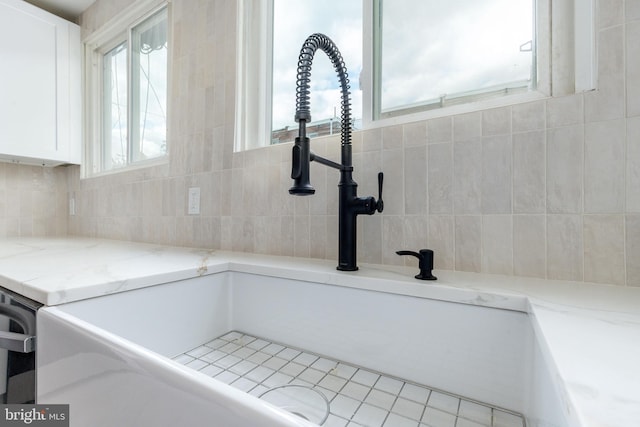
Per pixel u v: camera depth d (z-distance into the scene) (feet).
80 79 6.04
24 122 5.23
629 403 0.75
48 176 6.22
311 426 0.73
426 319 1.95
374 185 2.80
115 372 1.17
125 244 4.59
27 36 5.28
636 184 1.91
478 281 2.08
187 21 4.37
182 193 4.31
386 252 2.74
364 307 2.18
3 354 1.91
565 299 1.66
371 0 3.08
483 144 2.37
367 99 3.06
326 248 3.08
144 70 5.37
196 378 0.93
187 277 2.52
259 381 1.95
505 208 2.28
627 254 1.93
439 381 1.88
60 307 1.84
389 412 1.65
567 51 2.21
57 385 1.51
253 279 2.75
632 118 1.92
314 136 3.54
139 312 2.23
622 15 1.96
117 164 6.03
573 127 2.08
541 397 1.24
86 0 5.80
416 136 2.63
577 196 2.06
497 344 1.74
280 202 3.39
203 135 4.11
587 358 1.00
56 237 5.74
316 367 2.16
